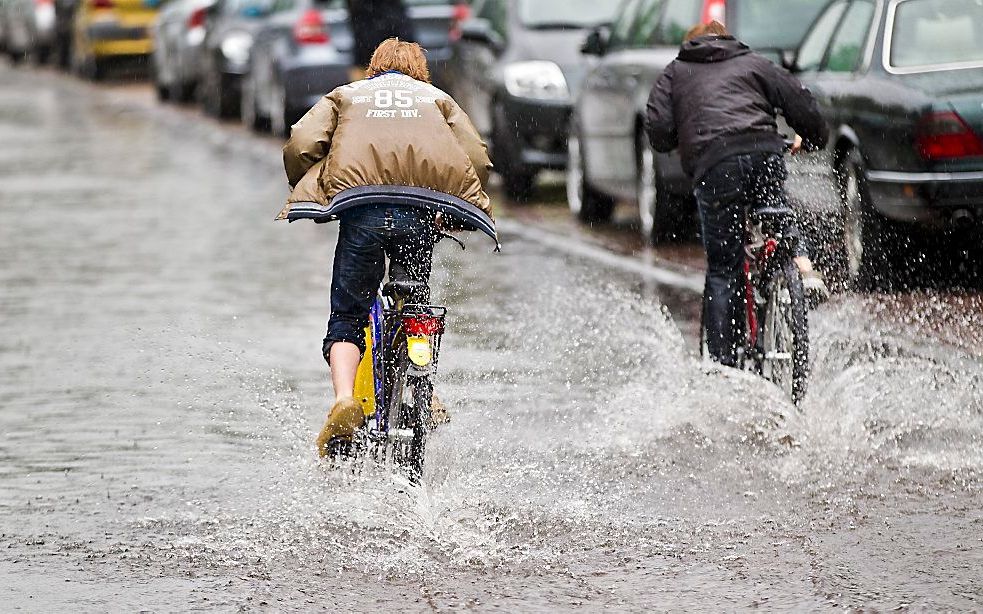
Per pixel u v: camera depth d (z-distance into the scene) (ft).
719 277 67.56
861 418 64.08
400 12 171.32
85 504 55.16
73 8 345.31
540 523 51.85
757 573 46.73
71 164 181.47
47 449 62.90
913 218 88.69
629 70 115.96
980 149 87.86
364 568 47.65
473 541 50.03
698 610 43.65
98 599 45.29
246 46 220.64
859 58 93.91
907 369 72.02
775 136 66.90
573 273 104.01
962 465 58.03
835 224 94.02
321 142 53.01
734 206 66.95
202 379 74.79
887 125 89.40
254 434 64.54
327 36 187.11
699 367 68.08
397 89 53.78
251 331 86.38
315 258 113.80
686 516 52.54
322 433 52.90
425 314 52.11
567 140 137.49
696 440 62.18
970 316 84.17
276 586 46.14
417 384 52.16
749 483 56.29
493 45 144.66
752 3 112.68
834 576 46.32
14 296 99.30
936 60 91.25
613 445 61.52
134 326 88.28
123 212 140.56
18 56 394.73
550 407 67.77
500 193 151.23
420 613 43.83
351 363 53.36
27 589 46.26
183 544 50.31
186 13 257.75
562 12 143.43
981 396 67.41
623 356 78.18
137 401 70.69
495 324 86.84
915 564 47.32
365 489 53.31
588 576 46.70
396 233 52.44
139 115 247.91
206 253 116.67
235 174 170.60
